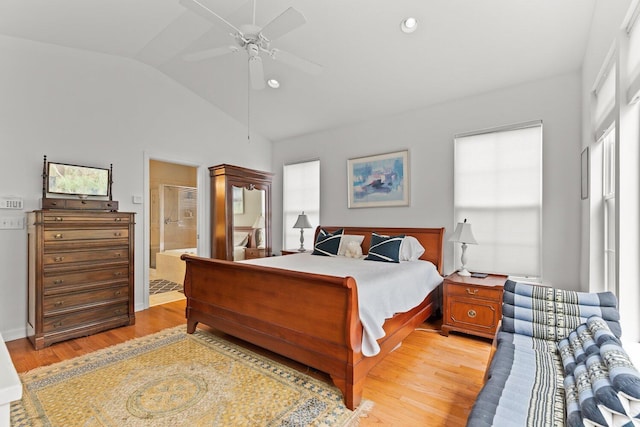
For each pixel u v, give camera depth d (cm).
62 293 286
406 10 262
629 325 179
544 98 316
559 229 307
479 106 354
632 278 179
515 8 246
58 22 282
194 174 739
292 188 533
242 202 473
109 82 358
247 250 477
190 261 306
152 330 317
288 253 479
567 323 188
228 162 488
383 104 399
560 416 120
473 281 301
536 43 274
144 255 388
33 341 276
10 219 290
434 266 353
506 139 336
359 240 414
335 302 202
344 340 196
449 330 304
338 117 447
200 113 451
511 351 177
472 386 213
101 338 295
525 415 121
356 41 304
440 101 376
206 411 184
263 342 243
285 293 229
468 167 359
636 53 169
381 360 228
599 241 254
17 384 64
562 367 159
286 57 241
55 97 318
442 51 300
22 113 298
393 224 418
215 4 275
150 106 395
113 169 360
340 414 183
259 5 273
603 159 253
